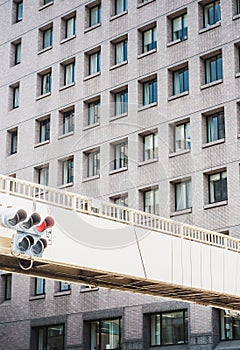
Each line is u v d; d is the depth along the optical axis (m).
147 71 42.44
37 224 16.47
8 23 52.03
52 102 47.25
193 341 36.38
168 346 37.72
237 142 37.50
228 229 36.41
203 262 23.52
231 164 37.38
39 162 46.59
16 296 46.16
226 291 24.23
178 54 41.25
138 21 43.81
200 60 40.25
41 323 44.12
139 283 22.06
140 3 44.41
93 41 45.94
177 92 41.34
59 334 43.66
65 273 20.53
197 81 39.97
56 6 48.94
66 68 47.72
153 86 42.47
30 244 16.36
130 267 20.42
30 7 50.88
